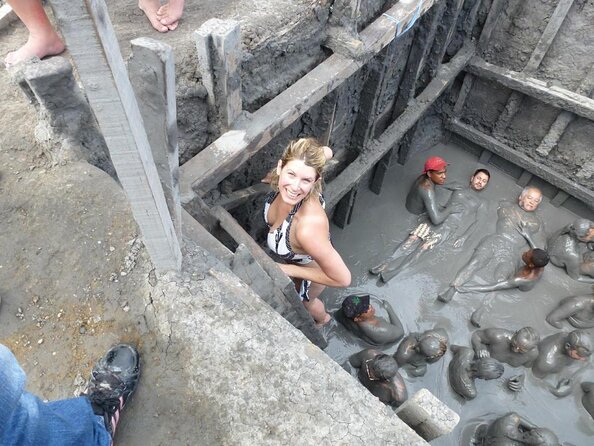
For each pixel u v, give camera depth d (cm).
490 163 661
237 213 413
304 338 202
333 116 423
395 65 480
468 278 545
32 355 209
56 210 248
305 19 334
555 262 560
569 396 478
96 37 101
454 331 521
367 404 187
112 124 124
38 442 131
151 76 132
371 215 612
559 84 538
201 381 193
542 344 489
